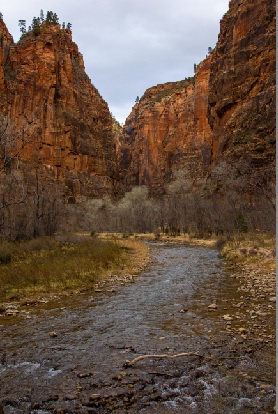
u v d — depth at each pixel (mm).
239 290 12844
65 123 107375
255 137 54812
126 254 25328
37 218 33406
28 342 7562
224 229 49969
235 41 68938
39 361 6504
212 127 76875
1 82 88125
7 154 20531
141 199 92438
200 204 58375
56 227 44031
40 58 104125
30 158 89000
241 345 7109
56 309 10555
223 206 52469
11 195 29828
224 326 8477
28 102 95812
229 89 67375
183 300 11602
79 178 107250
